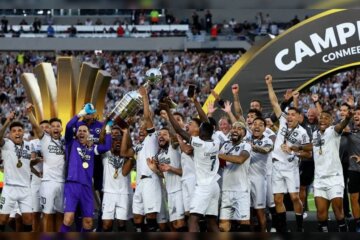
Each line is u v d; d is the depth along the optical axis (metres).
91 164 16.00
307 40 21.42
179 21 55.66
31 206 16.41
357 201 16.48
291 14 55.00
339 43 21.30
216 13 56.84
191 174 15.84
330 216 18.30
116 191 16.36
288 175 16.47
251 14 56.34
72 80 20.42
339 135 15.93
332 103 38.41
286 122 16.72
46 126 16.81
